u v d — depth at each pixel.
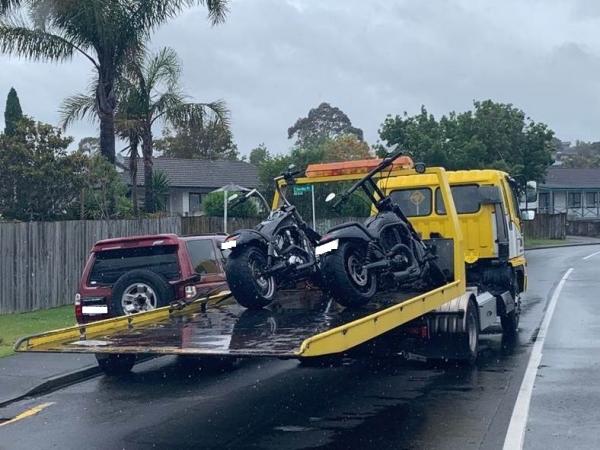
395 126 45.06
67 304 19.78
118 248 12.52
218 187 48.50
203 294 12.09
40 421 9.55
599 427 8.59
